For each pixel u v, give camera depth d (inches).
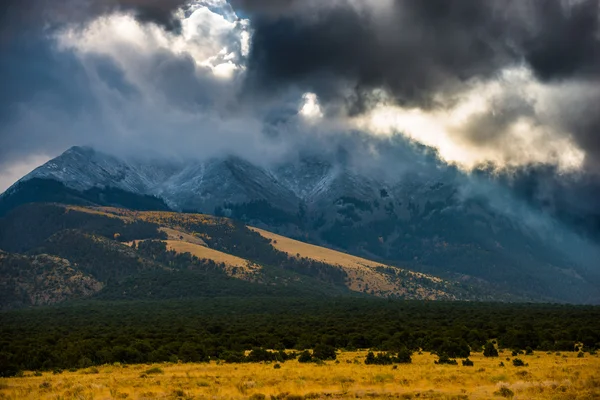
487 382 6018.7
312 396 5433.1
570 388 5472.4
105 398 5605.3
